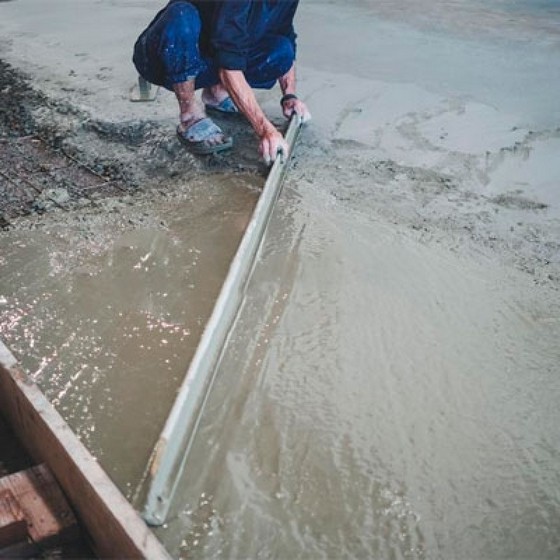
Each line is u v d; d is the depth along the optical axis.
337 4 6.97
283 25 3.71
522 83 4.73
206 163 3.59
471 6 7.08
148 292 2.58
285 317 2.42
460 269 2.72
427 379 2.18
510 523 1.73
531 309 2.52
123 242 2.89
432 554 1.65
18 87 4.64
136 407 2.07
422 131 3.94
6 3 7.04
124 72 4.92
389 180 3.40
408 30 6.02
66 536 1.61
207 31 3.44
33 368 2.22
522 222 3.06
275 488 1.81
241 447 1.92
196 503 1.75
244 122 4.09
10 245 2.85
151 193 3.30
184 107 3.59
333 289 2.58
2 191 3.30
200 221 3.05
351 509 1.76
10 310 2.48
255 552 1.65
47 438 1.64
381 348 2.30
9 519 1.55
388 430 1.99
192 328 2.40
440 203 3.20
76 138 3.88
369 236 2.92
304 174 3.44
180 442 1.82
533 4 7.26
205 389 2.04
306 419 2.02
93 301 2.53
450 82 4.73
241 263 2.46
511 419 2.04
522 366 2.25
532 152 3.71
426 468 1.87
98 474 1.48
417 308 2.50
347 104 4.31
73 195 3.27
